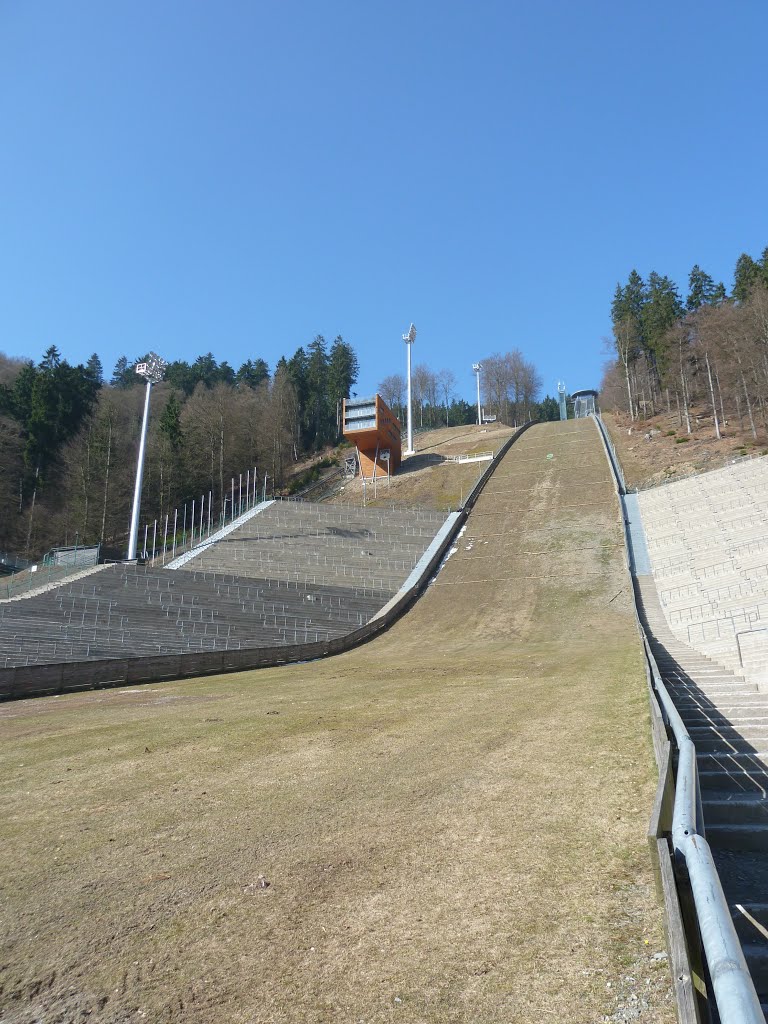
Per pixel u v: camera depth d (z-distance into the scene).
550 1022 4.31
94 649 31.94
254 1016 4.63
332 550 56.16
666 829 5.63
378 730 13.12
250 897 6.31
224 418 98.94
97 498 81.00
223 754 11.87
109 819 8.79
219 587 44.84
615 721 12.30
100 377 136.00
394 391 161.50
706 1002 3.92
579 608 38.78
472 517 64.44
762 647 20.67
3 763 12.52
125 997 4.95
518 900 5.86
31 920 6.19
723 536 44.75
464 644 34.06
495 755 10.51
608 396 132.12
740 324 76.50
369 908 5.95
